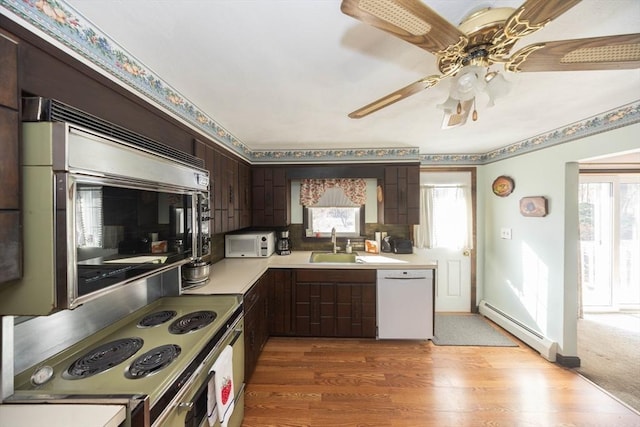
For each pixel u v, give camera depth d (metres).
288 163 3.02
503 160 2.95
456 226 3.31
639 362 2.25
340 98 1.62
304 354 2.38
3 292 0.70
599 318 3.11
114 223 0.89
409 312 2.58
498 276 3.02
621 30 0.99
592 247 3.25
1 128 0.65
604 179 3.18
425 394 1.88
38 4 0.79
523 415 1.69
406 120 2.04
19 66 0.73
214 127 2.03
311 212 3.35
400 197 2.95
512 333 2.71
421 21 0.68
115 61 1.08
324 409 1.74
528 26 0.70
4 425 0.67
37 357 0.93
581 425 1.61
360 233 3.31
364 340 2.63
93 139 0.76
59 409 0.72
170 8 0.88
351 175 2.99
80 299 0.74
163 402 0.85
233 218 2.46
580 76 1.37
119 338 1.19
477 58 0.85
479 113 1.90
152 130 1.33
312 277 2.63
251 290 2.03
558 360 2.24
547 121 2.08
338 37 1.04
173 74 1.33
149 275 1.08
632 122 1.71
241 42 1.07
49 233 0.69
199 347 1.11
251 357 2.01
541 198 2.38
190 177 1.35
